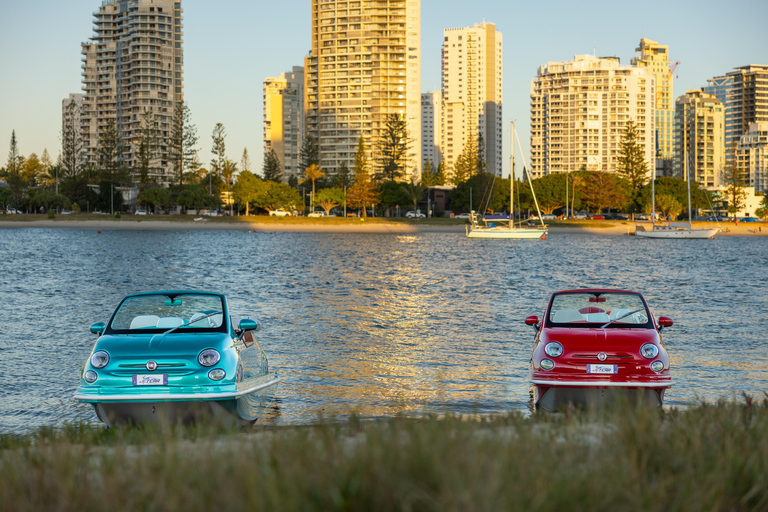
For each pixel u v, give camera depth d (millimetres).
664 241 109500
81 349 16891
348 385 13289
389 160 193750
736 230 147750
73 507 4359
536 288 34188
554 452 5266
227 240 101250
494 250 79812
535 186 170125
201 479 4570
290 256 64125
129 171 190875
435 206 183250
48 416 11102
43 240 94812
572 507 4176
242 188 165375
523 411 11203
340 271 45625
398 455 4656
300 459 4820
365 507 4105
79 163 189375
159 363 9258
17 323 21172
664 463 5156
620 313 11383
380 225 145750
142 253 67250
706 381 13586
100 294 30062
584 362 10273
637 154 175625
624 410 7184
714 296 30375
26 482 4762
